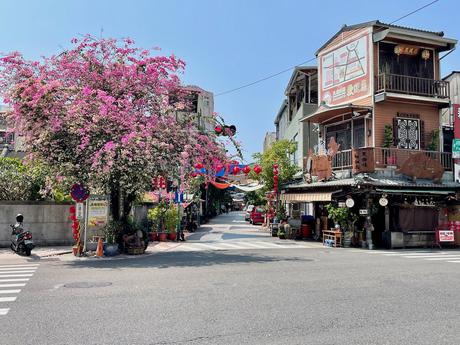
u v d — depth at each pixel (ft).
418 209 63.57
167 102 53.72
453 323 20.01
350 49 72.59
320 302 24.12
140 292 26.99
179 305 23.34
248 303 23.81
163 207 73.31
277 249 58.80
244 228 109.70
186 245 64.75
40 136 45.68
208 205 150.30
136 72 51.31
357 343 16.94
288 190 82.79
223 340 17.25
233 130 56.70
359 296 25.85
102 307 22.90
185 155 48.24
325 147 78.28
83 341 17.21
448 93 70.08
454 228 64.44
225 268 38.34
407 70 70.38
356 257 48.29
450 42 69.72
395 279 32.30
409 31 67.10
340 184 63.52
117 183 52.95
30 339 17.51
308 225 78.13
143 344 16.81
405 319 20.63
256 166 78.33
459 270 37.70
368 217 61.72
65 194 64.75
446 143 72.33
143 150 46.19
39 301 24.45
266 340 17.24
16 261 45.70
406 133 68.23
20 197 61.93
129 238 51.24
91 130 46.73
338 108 67.82
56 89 46.19
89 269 38.32
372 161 63.10
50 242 60.49
